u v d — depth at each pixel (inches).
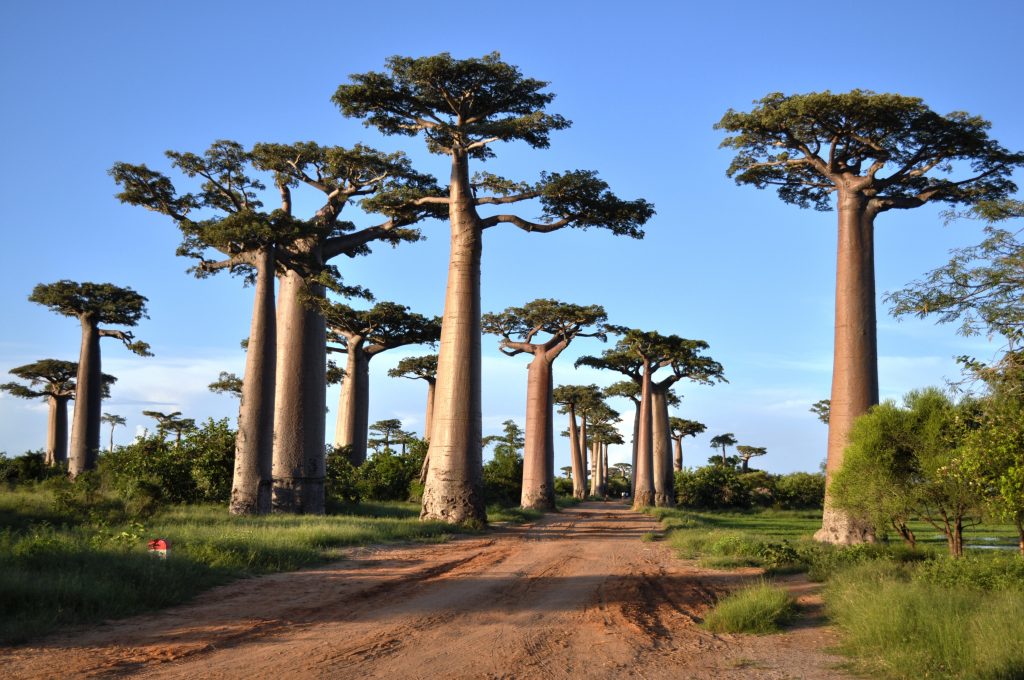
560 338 1720.0
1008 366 414.0
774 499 2065.7
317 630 328.5
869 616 321.4
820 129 860.0
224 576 447.2
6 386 2377.0
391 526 844.0
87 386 1738.4
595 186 1024.2
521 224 1040.8
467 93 975.0
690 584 496.4
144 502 791.1
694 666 287.3
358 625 341.4
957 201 882.1
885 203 856.3
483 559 620.4
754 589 414.6
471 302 1010.1
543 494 1667.1
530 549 716.0
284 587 432.1
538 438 1688.0
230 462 1066.1
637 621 369.4
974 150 830.5
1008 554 543.2
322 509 1075.3
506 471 1824.6
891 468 552.7
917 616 311.7
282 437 1057.5
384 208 1080.2
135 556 426.0
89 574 373.4
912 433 546.0
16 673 247.9
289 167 1084.5
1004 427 406.6
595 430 3324.3
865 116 799.1
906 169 865.5
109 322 1771.7
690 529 938.7
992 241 464.4
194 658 275.4
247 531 618.5
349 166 1071.0
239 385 2209.6
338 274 1050.7
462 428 979.9
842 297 847.1
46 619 310.7
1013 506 402.9
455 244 1021.2
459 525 928.9
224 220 917.2
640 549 727.7
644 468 1781.5
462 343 997.8
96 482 884.0
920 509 557.6
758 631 347.9
